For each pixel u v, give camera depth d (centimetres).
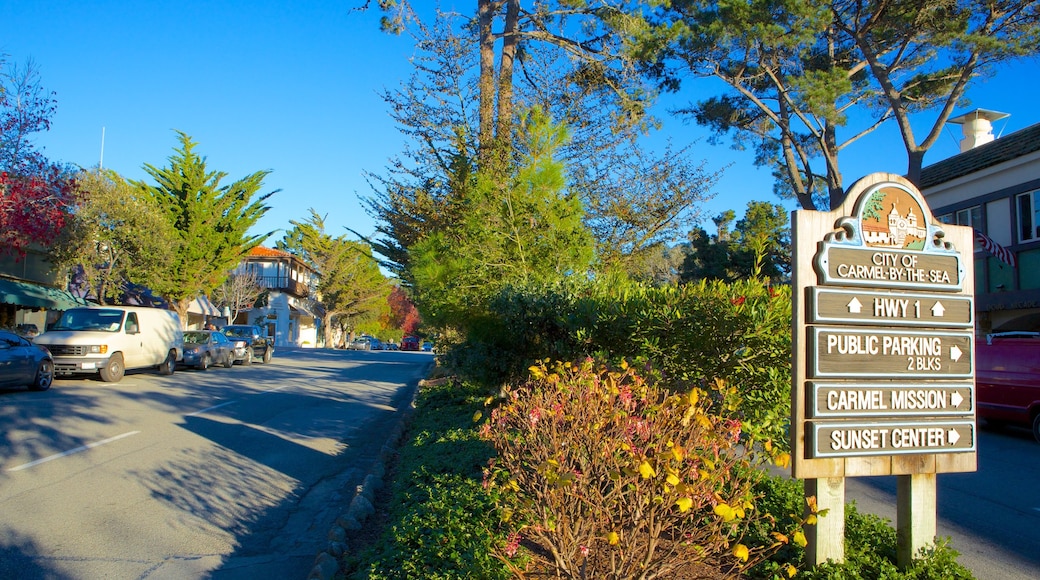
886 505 747
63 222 2017
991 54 1758
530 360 927
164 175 3672
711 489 383
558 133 1098
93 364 1967
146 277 3100
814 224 464
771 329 560
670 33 1762
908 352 468
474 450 827
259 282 5966
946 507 780
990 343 1393
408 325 8975
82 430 1133
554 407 412
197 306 4691
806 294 458
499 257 1031
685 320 607
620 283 845
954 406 475
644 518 391
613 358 681
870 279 467
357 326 8062
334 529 627
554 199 1065
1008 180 2295
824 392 450
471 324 1057
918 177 1927
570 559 387
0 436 1047
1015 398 1308
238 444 1093
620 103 1403
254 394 1808
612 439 393
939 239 488
